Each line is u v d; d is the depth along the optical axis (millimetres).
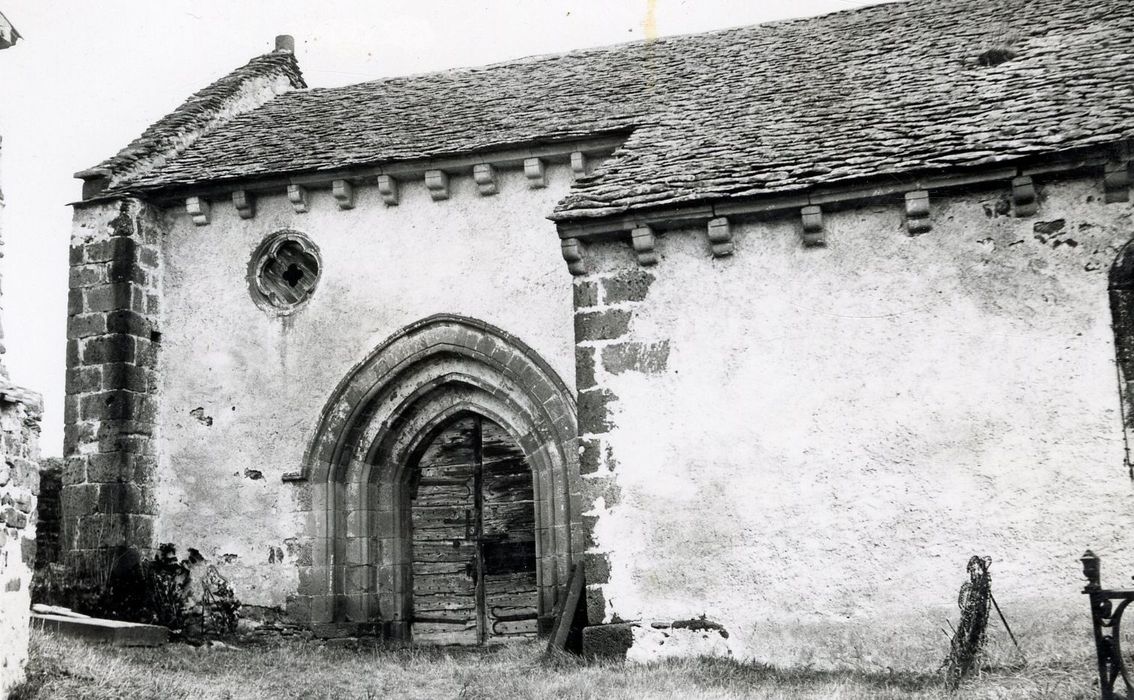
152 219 14078
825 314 10070
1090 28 12289
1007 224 9695
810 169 10227
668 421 10312
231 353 13781
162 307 14078
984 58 12070
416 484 13680
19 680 8148
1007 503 9297
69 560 13156
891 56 13148
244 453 13508
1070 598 9000
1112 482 9078
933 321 9766
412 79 16484
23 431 8391
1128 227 9398
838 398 9906
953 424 9555
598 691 8672
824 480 9812
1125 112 9656
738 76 13812
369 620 13039
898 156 10031
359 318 13430
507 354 12859
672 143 11852
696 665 9359
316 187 13766
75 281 13742
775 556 9820
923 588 9375
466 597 13266
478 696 9055
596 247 10734
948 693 8250
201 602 13336
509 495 13328
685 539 10094
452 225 13328
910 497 9555
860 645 9453
